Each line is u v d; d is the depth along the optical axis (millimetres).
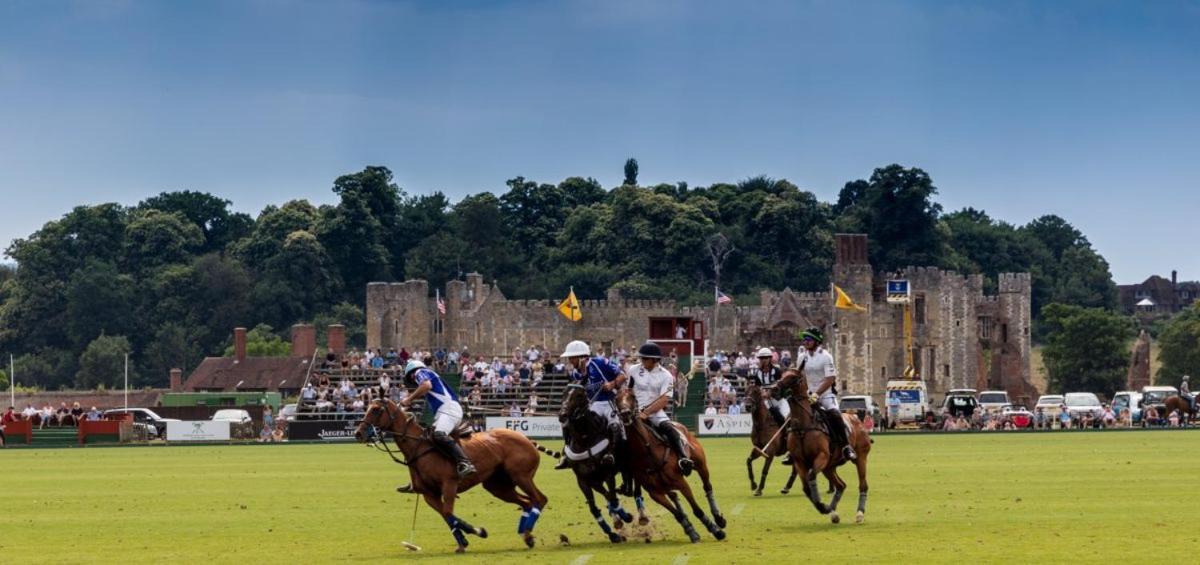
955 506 38625
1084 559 28188
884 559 28562
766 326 169250
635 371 32344
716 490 45594
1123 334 174625
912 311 172750
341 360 119875
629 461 32125
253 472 58688
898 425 113625
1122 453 63312
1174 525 33406
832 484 36250
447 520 31844
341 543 33375
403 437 32219
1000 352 179000
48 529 36875
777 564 28188
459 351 173250
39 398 168125
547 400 105188
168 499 45375
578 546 32188
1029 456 61781
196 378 169750
